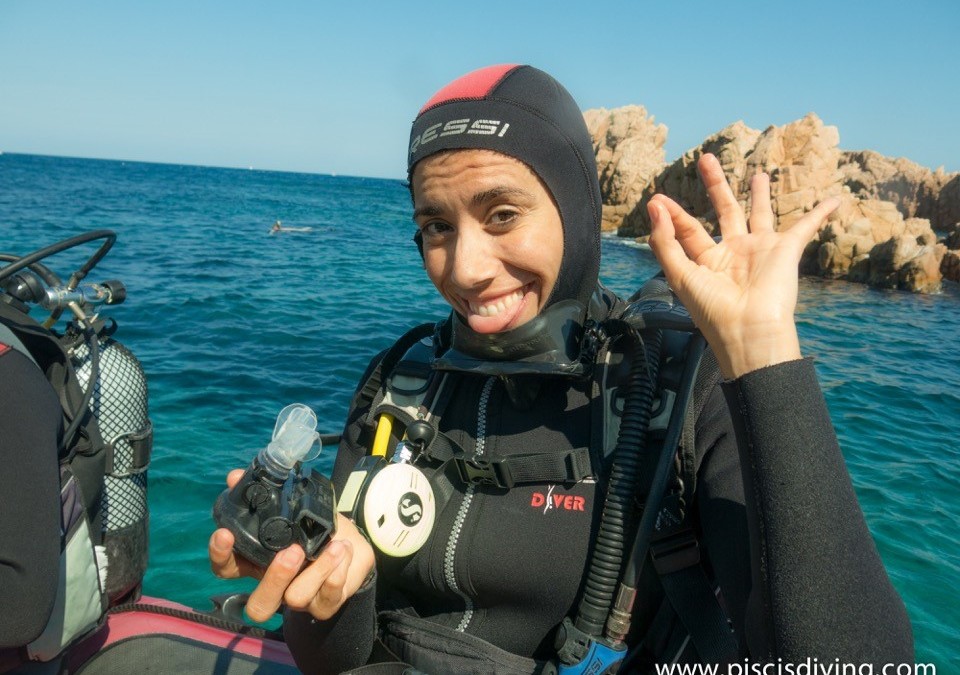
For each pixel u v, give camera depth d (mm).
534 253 1381
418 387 1590
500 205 1349
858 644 993
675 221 1238
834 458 1060
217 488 4664
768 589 1048
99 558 2074
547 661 1342
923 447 6727
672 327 1329
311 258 20062
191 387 6992
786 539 1035
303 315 11320
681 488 1329
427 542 1465
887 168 61594
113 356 2139
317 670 1438
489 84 1387
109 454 2109
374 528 1354
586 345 1496
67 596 1897
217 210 39500
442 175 1355
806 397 1075
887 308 17516
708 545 1281
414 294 14438
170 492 4574
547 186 1382
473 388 1582
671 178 30547
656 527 1304
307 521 1161
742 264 1181
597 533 1345
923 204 60594
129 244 20344
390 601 1542
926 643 3494
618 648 1257
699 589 1285
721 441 1320
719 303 1146
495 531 1407
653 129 36969
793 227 1199
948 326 15242
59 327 6578
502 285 1402
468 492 1469
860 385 9305
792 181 25453
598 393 1450
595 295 1627
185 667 2221
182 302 11547
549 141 1375
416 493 1403
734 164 27328
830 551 1019
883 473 5898
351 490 1442
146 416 2248
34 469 1587
